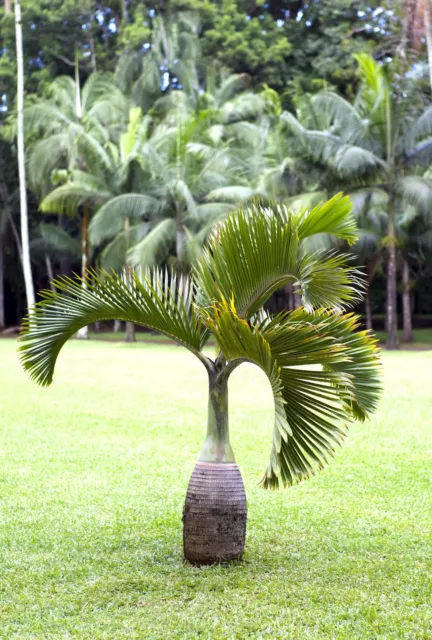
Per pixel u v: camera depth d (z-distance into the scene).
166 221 29.86
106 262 31.33
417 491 7.47
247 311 5.15
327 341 4.57
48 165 33.06
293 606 4.47
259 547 5.60
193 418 11.73
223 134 34.31
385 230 30.41
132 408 12.65
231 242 5.04
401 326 43.84
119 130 35.28
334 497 7.23
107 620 4.27
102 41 43.22
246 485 7.69
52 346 5.24
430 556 5.45
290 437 4.72
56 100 35.09
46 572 5.07
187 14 38.25
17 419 11.64
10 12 35.22
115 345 30.20
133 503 6.99
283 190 29.22
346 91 37.66
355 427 11.02
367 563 5.28
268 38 39.00
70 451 9.38
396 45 26.61
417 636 4.06
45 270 45.53
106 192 31.25
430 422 11.38
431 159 27.44
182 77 37.53
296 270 4.92
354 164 26.36
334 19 38.44
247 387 15.42
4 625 4.22
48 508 6.83
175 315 5.00
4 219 39.84
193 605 4.48
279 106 31.97
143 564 5.20
